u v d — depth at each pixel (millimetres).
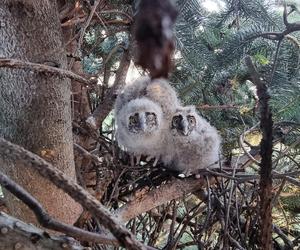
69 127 1100
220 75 1669
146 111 1557
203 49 1488
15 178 1052
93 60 2057
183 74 1830
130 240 435
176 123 1573
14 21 979
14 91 1021
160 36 322
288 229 1703
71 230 553
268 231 861
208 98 1865
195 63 1501
